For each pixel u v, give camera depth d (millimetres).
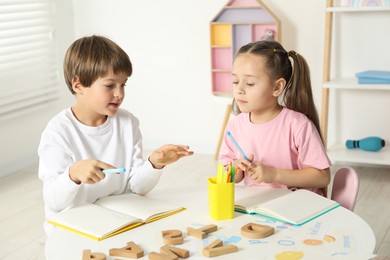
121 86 1416
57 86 3484
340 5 2996
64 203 1326
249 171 1431
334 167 3088
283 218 1203
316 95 3152
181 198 1377
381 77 2744
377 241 2121
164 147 1372
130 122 1554
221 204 1215
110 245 1097
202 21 3320
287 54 1590
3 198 2719
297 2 3082
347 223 1188
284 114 1574
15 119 3176
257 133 1595
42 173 1417
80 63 1385
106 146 1501
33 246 2160
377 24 2947
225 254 1046
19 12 3143
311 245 1076
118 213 1241
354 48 3021
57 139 1425
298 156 1561
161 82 3512
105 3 3521
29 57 3225
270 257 1028
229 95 3312
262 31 3156
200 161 3279
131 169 1521
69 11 3568
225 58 3279
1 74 3041
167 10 3389
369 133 3098
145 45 3494
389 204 2504
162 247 1059
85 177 1219
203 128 3465
